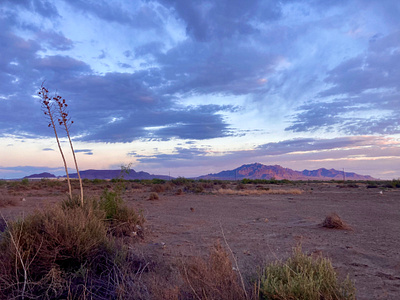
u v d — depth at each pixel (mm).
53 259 5266
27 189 35188
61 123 9477
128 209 9883
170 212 15961
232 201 22734
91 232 6074
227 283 4316
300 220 12852
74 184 45531
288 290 4035
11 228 5711
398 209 17188
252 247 8047
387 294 4867
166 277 4992
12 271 4949
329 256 7137
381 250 7680
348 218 13594
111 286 4770
